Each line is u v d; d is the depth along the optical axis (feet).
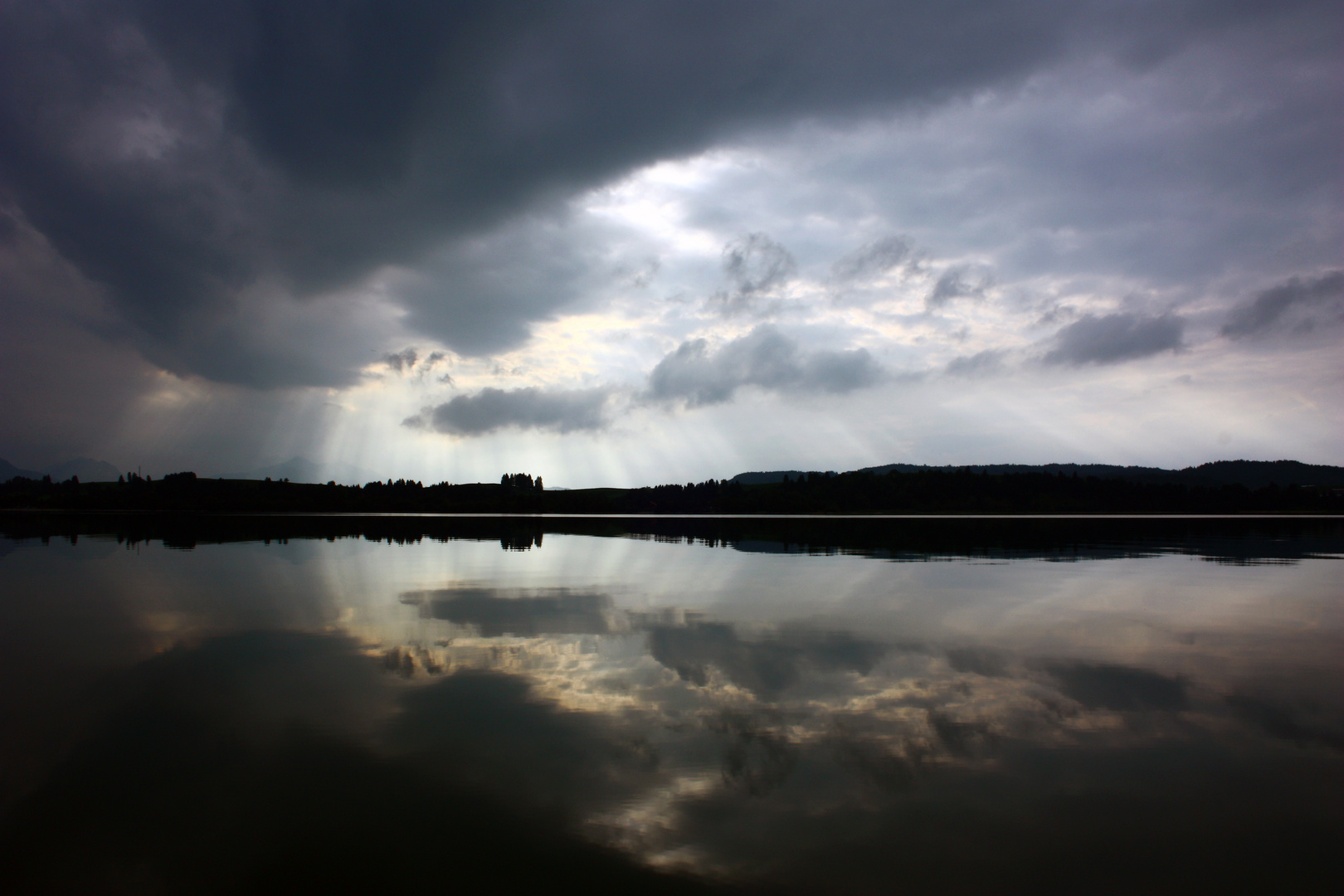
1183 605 77.56
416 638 60.13
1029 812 28.99
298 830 27.22
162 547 150.30
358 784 31.24
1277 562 122.93
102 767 33.24
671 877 24.20
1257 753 35.37
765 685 46.14
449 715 40.14
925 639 59.93
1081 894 23.58
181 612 72.54
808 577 102.22
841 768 33.06
